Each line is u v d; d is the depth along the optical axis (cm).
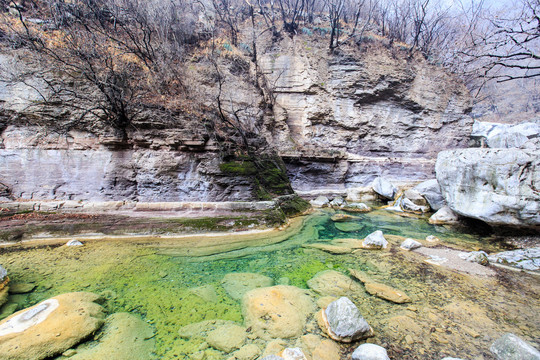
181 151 852
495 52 756
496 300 443
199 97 1020
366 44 1742
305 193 1439
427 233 868
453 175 911
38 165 763
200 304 427
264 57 1639
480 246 730
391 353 312
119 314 391
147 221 777
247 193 920
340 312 348
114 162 805
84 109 750
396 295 455
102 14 1038
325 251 688
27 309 363
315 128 1658
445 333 353
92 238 717
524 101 2386
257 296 443
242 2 1889
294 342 332
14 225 692
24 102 753
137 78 905
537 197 659
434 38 1877
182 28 1297
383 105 1712
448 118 1808
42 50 760
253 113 1378
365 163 1570
